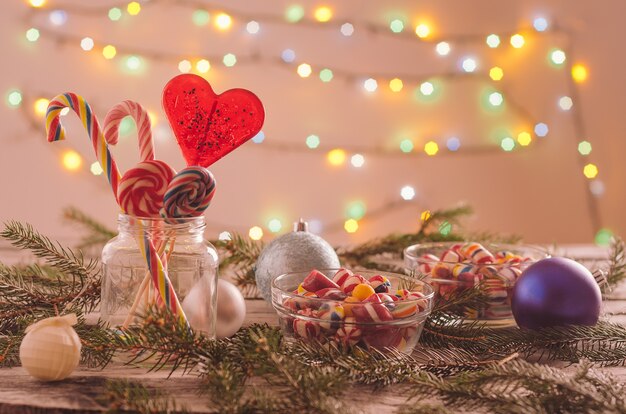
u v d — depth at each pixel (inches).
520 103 74.7
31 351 24.1
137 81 72.4
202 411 22.8
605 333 27.0
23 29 71.5
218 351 24.8
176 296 25.5
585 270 28.0
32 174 73.3
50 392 23.9
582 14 73.5
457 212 40.0
